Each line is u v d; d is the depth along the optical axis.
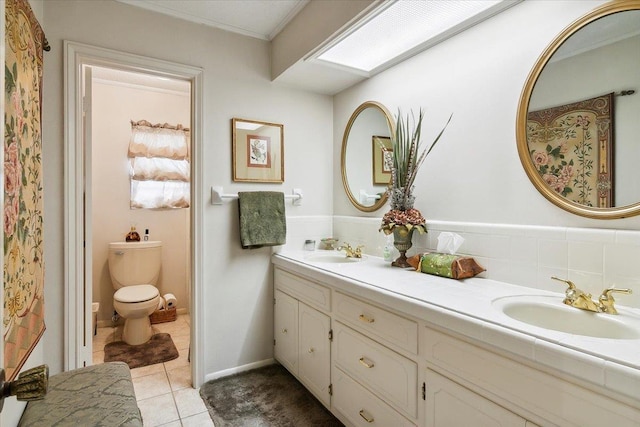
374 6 1.50
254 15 2.07
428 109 1.87
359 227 2.35
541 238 1.34
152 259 3.17
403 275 1.62
